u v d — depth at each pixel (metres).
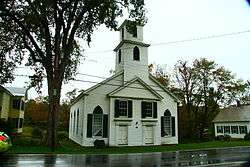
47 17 24.81
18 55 27.36
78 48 28.83
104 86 30.00
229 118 55.88
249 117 52.75
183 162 14.64
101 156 18.14
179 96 49.31
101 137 28.88
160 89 33.16
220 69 48.41
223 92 48.56
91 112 28.91
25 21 23.61
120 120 29.72
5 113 40.66
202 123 51.22
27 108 67.88
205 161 15.09
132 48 32.22
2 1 22.92
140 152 21.66
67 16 25.52
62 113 60.69
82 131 28.78
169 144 32.00
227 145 29.58
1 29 25.39
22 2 23.84
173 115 33.31
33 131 43.22
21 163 13.25
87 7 24.31
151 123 31.39
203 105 50.22
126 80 30.98
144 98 31.45
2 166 12.09
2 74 27.19
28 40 26.52
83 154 19.41
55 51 25.11
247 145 29.59
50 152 19.56
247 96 58.81
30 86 28.48
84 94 29.00
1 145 16.58
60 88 24.62
